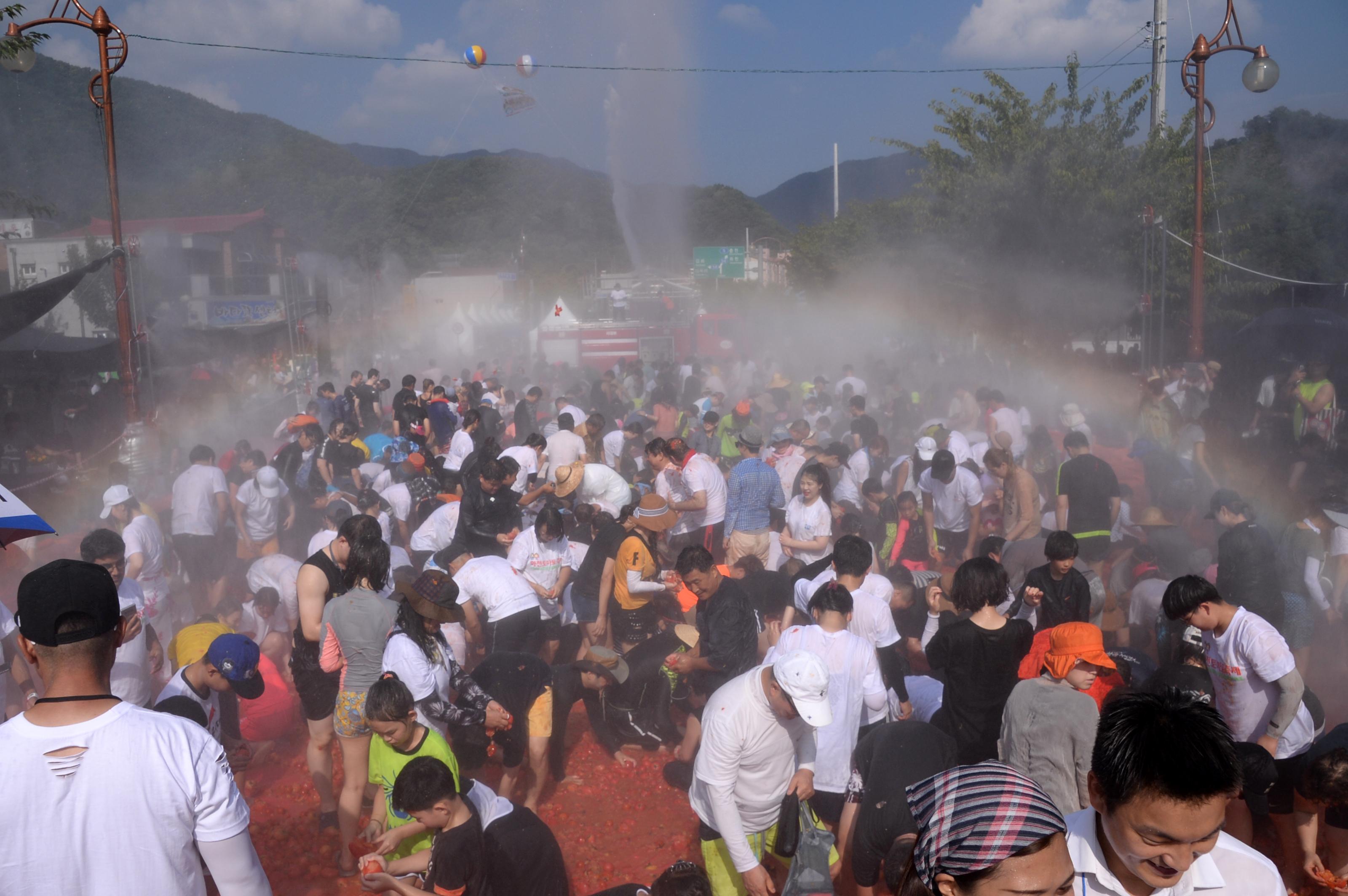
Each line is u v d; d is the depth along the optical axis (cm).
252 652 464
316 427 1096
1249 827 472
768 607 684
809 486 864
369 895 399
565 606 799
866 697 475
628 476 1406
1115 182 2431
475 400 1830
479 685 539
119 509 721
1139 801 194
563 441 1170
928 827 181
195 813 247
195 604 941
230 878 254
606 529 723
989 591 497
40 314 1487
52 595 243
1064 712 415
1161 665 556
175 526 929
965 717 501
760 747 415
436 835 400
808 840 403
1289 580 739
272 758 663
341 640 497
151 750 242
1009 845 171
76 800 235
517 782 617
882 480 1186
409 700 427
